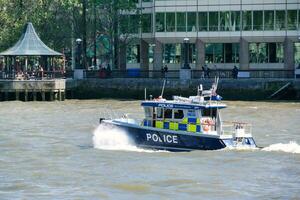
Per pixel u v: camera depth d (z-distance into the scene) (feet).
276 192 259.19
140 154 322.75
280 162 303.27
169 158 313.12
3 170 294.66
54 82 609.83
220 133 329.31
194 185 268.82
